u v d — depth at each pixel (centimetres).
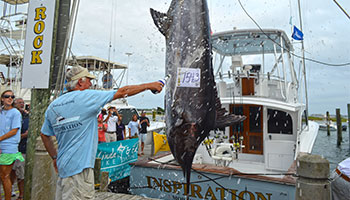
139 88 147
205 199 327
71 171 154
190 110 151
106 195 338
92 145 162
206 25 172
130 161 480
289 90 484
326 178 194
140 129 740
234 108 434
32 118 234
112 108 621
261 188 294
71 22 201
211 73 167
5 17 848
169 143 154
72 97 158
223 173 313
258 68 488
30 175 238
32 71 230
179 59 161
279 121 445
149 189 369
